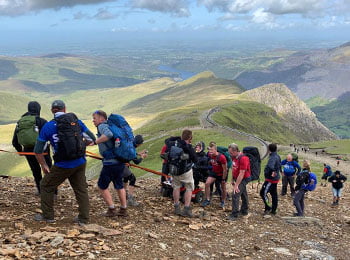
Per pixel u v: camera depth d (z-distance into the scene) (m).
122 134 9.23
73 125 8.19
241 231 10.09
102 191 9.83
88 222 8.84
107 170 9.51
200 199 13.74
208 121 193.88
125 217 10.09
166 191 14.03
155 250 7.59
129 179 11.84
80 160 8.42
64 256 6.66
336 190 17.41
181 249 7.88
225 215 11.97
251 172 11.85
